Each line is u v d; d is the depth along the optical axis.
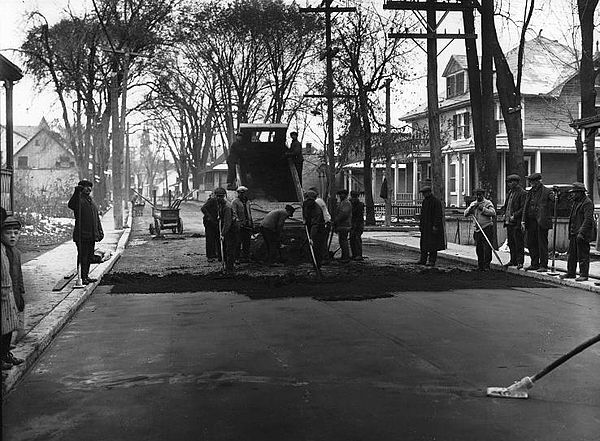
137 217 47.50
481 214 16.97
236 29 43.94
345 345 8.53
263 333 9.30
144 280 15.01
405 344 8.59
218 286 14.00
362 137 36.72
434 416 5.78
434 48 22.45
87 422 5.68
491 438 5.25
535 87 42.53
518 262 16.34
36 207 42.28
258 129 22.14
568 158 42.91
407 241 25.66
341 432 5.40
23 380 6.99
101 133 53.53
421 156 46.94
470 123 45.28
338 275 15.61
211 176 88.69
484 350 8.23
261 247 18.39
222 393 6.48
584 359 7.79
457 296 12.70
